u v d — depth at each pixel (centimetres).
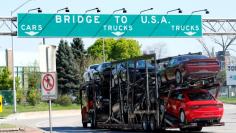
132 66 3058
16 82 8006
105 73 3428
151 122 2903
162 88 2823
